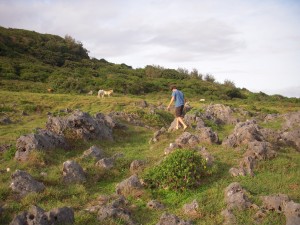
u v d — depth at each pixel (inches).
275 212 316.2
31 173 440.5
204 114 898.1
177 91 667.4
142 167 466.3
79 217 314.8
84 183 422.3
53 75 2193.7
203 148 502.0
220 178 408.8
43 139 533.0
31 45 3161.9
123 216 321.4
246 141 517.3
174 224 296.8
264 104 2081.7
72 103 1282.0
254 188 369.1
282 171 419.8
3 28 3400.6
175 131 666.8
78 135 607.8
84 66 3014.3
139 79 2554.1
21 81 1964.8
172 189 388.8
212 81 3351.4
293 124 750.5
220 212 329.4
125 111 971.9
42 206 347.6
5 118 935.0
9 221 318.3
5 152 546.6
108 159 482.9
